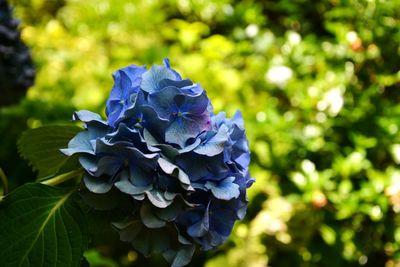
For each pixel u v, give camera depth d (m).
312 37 3.00
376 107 2.79
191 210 0.98
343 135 2.88
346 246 2.84
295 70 2.96
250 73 3.21
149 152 0.94
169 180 0.95
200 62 3.29
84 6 4.44
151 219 0.95
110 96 1.05
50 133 1.18
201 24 3.56
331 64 2.86
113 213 1.06
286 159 2.89
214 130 0.99
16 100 2.66
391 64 2.79
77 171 1.05
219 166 0.97
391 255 2.87
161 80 1.00
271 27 3.39
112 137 0.95
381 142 2.78
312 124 2.88
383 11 2.70
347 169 2.70
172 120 0.97
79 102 3.61
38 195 1.04
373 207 2.70
